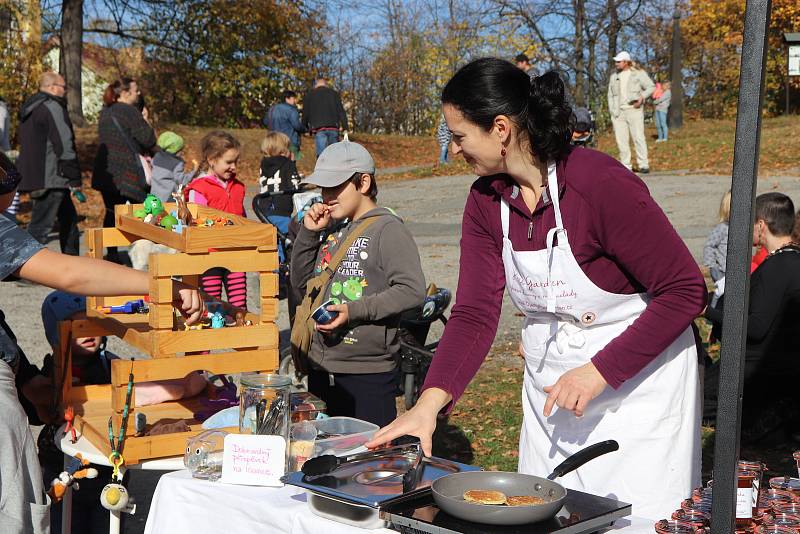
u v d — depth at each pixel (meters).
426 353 5.08
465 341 2.46
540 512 1.76
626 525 1.99
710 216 13.10
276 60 27.73
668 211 13.69
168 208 3.50
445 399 2.38
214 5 26.12
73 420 2.97
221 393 3.29
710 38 35.78
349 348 3.55
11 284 9.40
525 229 2.35
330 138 16.92
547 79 2.16
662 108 22.44
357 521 1.97
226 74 26.88
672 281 2.16
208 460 2.41
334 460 2.15
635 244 2.16
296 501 2.17
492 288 2.50
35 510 2.33
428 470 2.16
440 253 11.30
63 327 3.19
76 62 21.34
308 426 2.47
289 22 27.88
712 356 6.58
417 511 1.87
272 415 2.40
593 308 2.31
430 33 36.31
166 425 2.78
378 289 3.53
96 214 14.88
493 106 2.14
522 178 2.27
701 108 36.72
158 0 25.36
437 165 21.59
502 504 1.85
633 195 2.15
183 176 8.36
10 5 15.47
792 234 5.19
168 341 2.70
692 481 2.40
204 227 2.71
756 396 5.27
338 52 36.25
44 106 9.27
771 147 19.94
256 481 2.30
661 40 35.97
